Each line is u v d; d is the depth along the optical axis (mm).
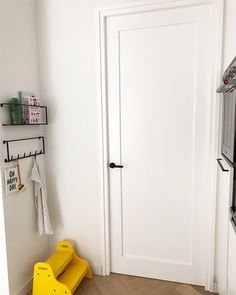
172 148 1876
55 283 1752
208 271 1861
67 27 1928
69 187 2096
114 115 1956
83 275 1961
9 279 1727
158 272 2021
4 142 1650
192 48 1753
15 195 1776
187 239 1933
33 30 1950
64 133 2043
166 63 1812
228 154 1317
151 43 1822
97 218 2064
